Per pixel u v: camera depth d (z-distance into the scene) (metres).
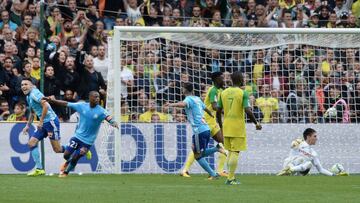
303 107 50.72
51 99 40.03
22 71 50.81
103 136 45.41
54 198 25.20
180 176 41.62
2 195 26.50
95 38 55.19
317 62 51.41
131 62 50.22
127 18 58.00
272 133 47.69
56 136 40.31
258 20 61.16
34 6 53.53
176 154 46.44
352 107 51.34
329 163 47.94
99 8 57.56
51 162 44.56
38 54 51.81
